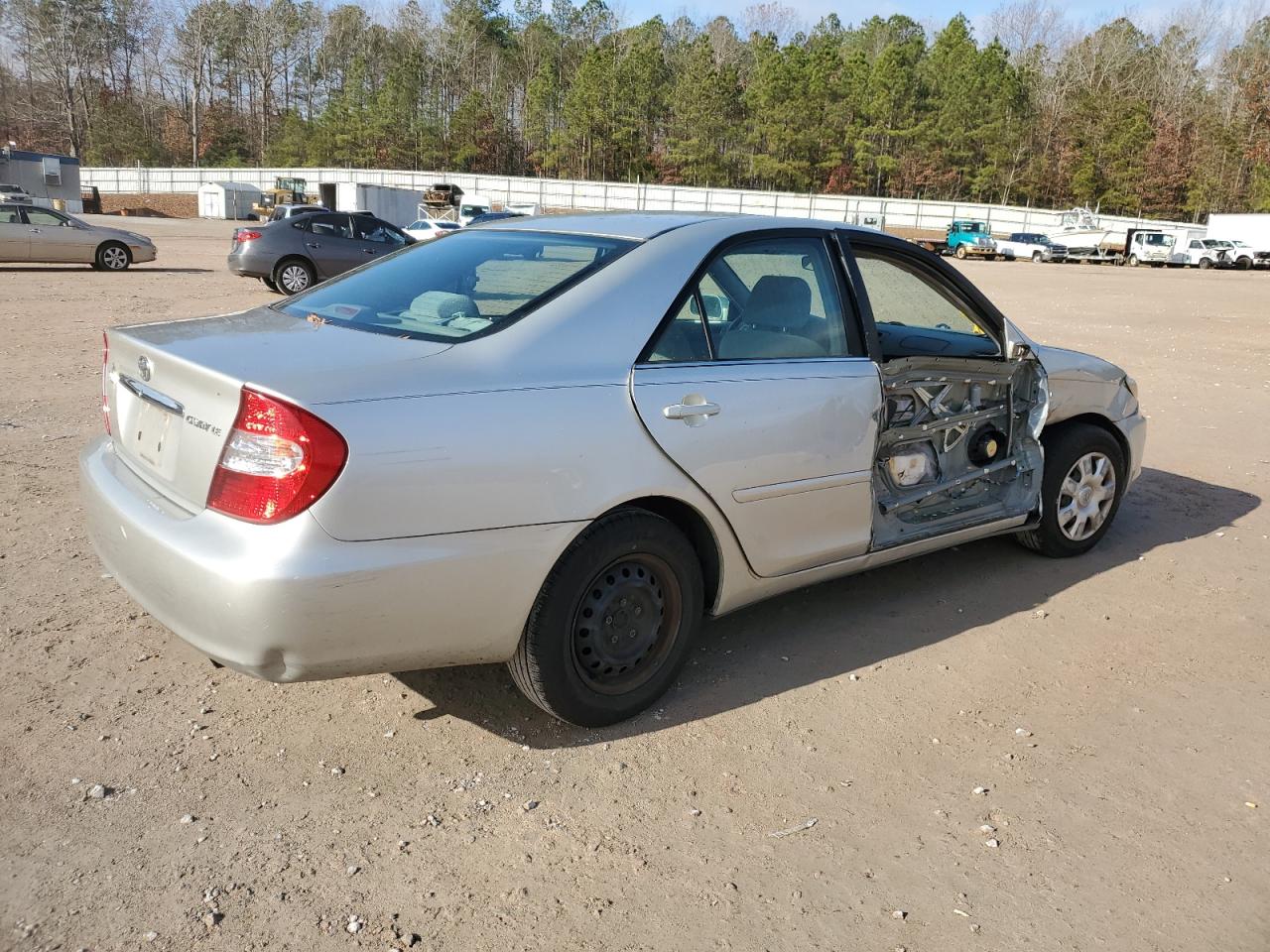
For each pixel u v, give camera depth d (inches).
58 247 767.1
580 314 117.4
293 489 95.3
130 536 105.6
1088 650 150.9
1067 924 92.2
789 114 3567.9
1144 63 4328.3
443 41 5064.0
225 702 126.3
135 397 118.5
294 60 5467.5
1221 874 100.0
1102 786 114.8
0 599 151.8
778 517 131.3
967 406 162.4
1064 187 3602.4
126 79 5369.1
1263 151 3412.9
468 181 3248.0
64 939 85.7
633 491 114.3
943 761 119.0
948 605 166.4
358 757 115.5
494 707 127.9
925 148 3550.7
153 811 103.7
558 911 91.6
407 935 88.0
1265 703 135.6
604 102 3932.1
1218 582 180.7
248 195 2834.6
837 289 143.2
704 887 95.6
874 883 97.0
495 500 104.5
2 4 4945.9
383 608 99.7
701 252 129.1
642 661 124.0
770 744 121.3
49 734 116.6
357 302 129.3
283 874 95.3
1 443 240.4
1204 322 721.6
